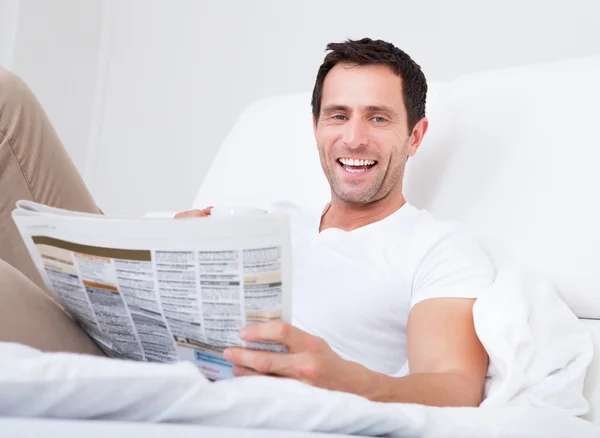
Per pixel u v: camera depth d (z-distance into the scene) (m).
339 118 1.24
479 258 1.08
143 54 2.95
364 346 1.12
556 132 1.15
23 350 0.63
